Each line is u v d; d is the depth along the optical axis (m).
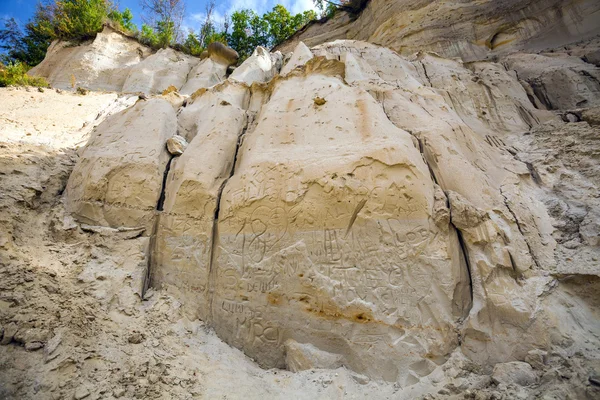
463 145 4.77
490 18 11.02
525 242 3.76
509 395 2.67
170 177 5.09
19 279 3.59
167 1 18.69
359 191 3.86
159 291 4.46
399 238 3.69
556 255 3.69
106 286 4.06
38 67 13.88
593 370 2.67
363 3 15.18
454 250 3.67
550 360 2.92
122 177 4.91
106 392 2.96
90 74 13.47
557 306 3.27
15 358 2.97
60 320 3.41
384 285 3.61
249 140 5.19
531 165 5.11
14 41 16.59
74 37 15.14
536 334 3.09
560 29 9.80
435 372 3.24
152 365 3.38
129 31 15.61
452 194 3.92
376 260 3.69
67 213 4.89
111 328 3.64
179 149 5.41
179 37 18.27
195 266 4.45
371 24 14.29
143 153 5.11
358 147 4.21
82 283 3.99
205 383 3.38
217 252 4.43
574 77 7.11
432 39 11.53
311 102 5.21
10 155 5.40
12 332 3.11
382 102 5.71
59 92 9.88
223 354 3.89
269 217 4.17
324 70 5.92
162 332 3.88
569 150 5.10
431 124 4.89
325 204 3.96
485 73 7.70
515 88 7.23
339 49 9.30
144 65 13.84
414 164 3.93
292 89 5.78
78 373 3.04
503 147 5.62
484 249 3.64
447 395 2.96
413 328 3.43
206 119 5.93
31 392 2.77
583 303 3.33
